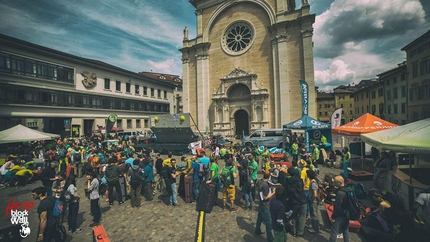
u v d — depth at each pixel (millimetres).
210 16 32406
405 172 7977
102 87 31344
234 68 30391
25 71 22484
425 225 4805
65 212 6793
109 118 24016
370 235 5043
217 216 6762
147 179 8359
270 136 20031
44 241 4434
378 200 5414
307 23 24953
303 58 25109
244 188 7258
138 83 38062
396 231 4809
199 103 32438
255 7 29156
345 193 4504
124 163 8906
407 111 27969
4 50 20734
